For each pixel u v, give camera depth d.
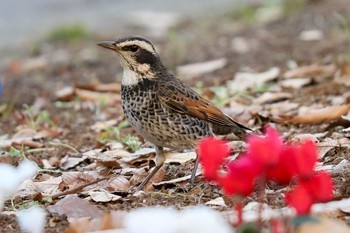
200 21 24.88
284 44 19.92
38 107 16.36
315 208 8.35
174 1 28.62
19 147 12.86
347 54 17.69
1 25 25.59
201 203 9.34
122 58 10.48
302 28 21.45
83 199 9.30
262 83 16.25
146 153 11.56
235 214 8.27
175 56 20.16
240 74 16.97
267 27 22.42
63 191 10.29
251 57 19.09
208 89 15.84
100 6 27.80
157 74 10.51
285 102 14.52
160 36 23.19
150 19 25.39
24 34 24.64
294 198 6.60
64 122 15.08
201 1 28.36
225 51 20.14
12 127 15.05
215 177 6.82
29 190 10.24
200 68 18.22
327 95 14.76
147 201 9.53
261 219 7.94
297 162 6.57
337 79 15.31
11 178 7.56
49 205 9.45
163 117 10.41
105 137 13.22
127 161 11.39
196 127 10.52
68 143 13.27
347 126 12.26
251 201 8.96
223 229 6.45
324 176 6.59
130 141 12.39
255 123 13.33
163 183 10.24
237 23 24.06
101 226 8.09
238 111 14.13
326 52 18.42
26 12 26.80
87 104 16.14
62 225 8.72
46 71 19.88
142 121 10.52
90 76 18.94
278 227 6.89
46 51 22.55
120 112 15.45
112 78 18.61
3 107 16.28
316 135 11.86
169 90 10.39
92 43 23.02
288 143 11.20
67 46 23.02
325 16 22.19
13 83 18.72
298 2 24.09
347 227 7.73
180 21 25.22
